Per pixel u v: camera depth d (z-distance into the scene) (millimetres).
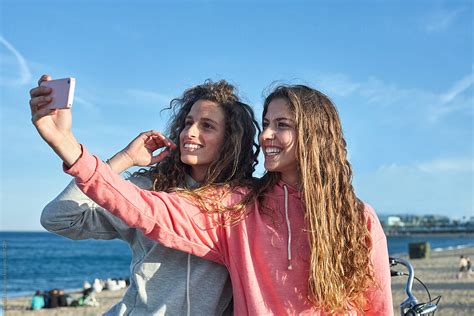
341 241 3066
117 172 3137
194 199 3049
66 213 2988
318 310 3010
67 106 2504
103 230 3180
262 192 3170
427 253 51625
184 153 3260
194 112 3338
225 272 3152
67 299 24016
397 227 197125
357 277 3062
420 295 19047
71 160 2654
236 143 3307
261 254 3023
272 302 2992
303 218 3100
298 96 3119
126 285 33219
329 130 3158
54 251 93625
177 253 3090
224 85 3418
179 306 3043
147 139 3273
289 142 3086
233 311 3141
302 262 3027
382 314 3143
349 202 3139
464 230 197500
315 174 3066
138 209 2814
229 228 3064
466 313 15453
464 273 29750
